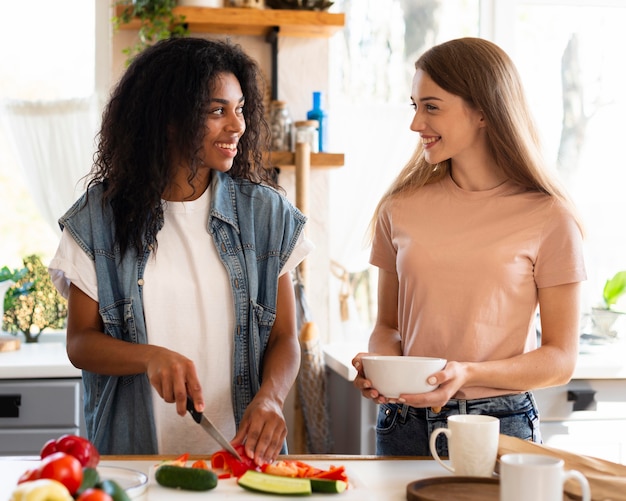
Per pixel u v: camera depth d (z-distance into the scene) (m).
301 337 2.83
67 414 2.65
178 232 1.72
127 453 1.69
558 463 1.11
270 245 1.75
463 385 1.56
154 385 1.44
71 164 3.21
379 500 1.27
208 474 1.28
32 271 3.27
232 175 1.81
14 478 1.33
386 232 1.84
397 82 3.41
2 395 2.62
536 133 1.75
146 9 2.89
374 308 3.39
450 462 1.42
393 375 1.44
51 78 3.30
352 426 2.74
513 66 1.73
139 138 1.69
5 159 3.32
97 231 1.69
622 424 2.69
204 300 1.69
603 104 3.45
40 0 3.30
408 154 3.36
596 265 3.43
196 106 1.64
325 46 3.17
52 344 3.18
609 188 3.44
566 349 1.64
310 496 1.26
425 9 3.42
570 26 3.44
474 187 1.76
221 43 1.75
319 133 3.08
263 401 1.53
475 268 1.67
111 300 1.67
